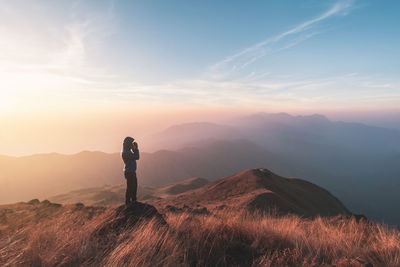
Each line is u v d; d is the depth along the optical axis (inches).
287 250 155.5
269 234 186.7
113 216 199.9
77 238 153.4
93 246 143.6
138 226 173.3
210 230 173.8
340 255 166.1
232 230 181.9
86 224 193.3
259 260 139.7
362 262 139.5
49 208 356.5
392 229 220.2
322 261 152.9
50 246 146.3
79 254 132.3
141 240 143.6
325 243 183.8
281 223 244.7
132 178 229.5
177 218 226.4
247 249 155.2
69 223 203.6
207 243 156.2
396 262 150.7
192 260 137.4
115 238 157.5
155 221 183.9
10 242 147.3
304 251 166.4
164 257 134.1
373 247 182.5
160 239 152.0
